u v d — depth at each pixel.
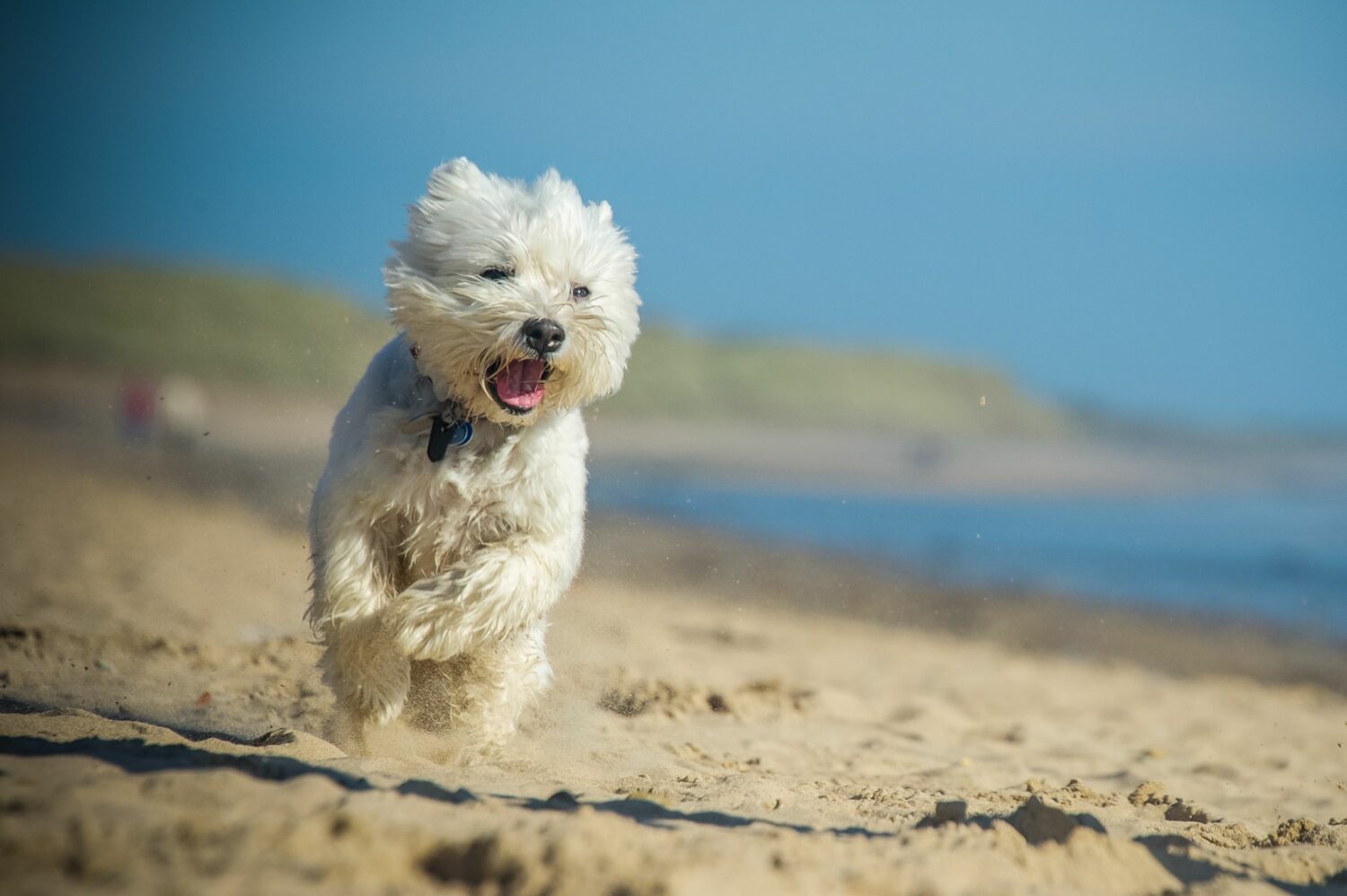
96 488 25.44
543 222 6.54
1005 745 9.59
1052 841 4.78
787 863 4.24
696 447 87.38
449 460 6.36
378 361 6.81
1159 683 15.79
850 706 10.54
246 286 116.88
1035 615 21.98
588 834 4.18
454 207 6.59
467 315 6.25
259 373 68.81
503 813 4.58
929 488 63.59
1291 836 6.27
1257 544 37.38
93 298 109.62
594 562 20.56
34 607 10.91
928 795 6.73
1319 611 23.95
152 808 4.23
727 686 10.59
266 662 9.14
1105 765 8.97
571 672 10.12
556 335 6.22
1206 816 6.79
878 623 19.72
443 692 6.86
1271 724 12.27
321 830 4.09
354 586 6.30
